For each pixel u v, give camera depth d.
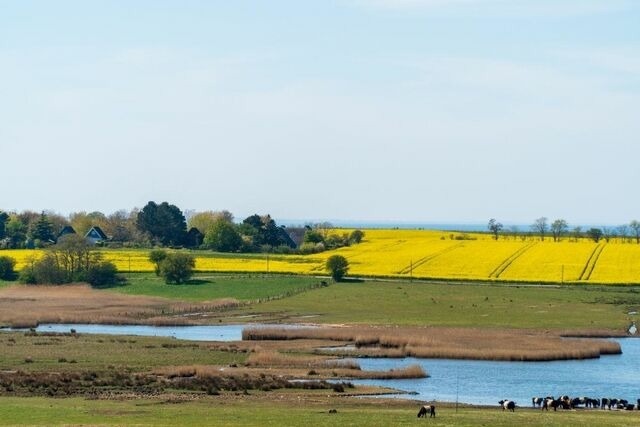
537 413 110.25
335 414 102.50
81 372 140.12
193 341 187.12
